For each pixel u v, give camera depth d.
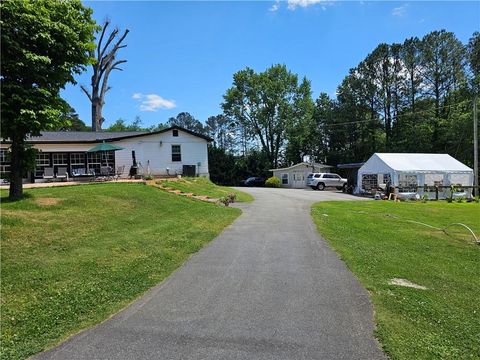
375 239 9.89
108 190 13.57
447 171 28.47
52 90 10.23
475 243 9.73
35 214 9.02
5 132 9.66
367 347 3.77
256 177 51.16
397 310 4.78
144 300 5.02
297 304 4.92
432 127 44.53
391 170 28.03
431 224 13.11
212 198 17.92
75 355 3.55
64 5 10.23
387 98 49.16
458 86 42.88
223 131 84.31
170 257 7.24
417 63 46.41
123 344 3.78
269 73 53.62
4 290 4.98
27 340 3.82
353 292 5.44
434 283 6.10
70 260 6.40
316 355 3.59
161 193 15.61
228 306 4.82
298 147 57.31
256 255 7.64
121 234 8.66
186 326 4.21
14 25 9.16
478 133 37.19
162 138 27.58
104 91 38.75
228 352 3.63
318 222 12.62
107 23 37.91
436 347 3.81
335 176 38.91
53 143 24.27
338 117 53.94
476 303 5.22
